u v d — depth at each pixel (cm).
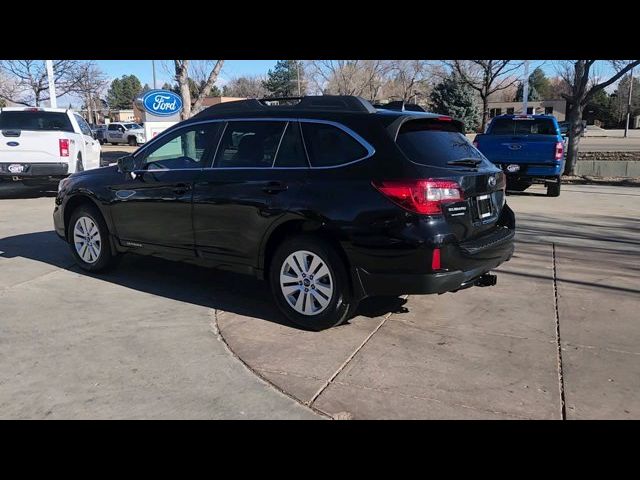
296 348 438
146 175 566
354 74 3647
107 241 621
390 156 432
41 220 984
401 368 404
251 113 512
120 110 9050
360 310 526
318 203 449
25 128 1321
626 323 496
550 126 1352
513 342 453
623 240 834
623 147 3319
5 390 372
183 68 1617
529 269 673
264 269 498
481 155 521
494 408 352
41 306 532
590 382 386
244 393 369
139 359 418
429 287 424
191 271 657
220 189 507
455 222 435
